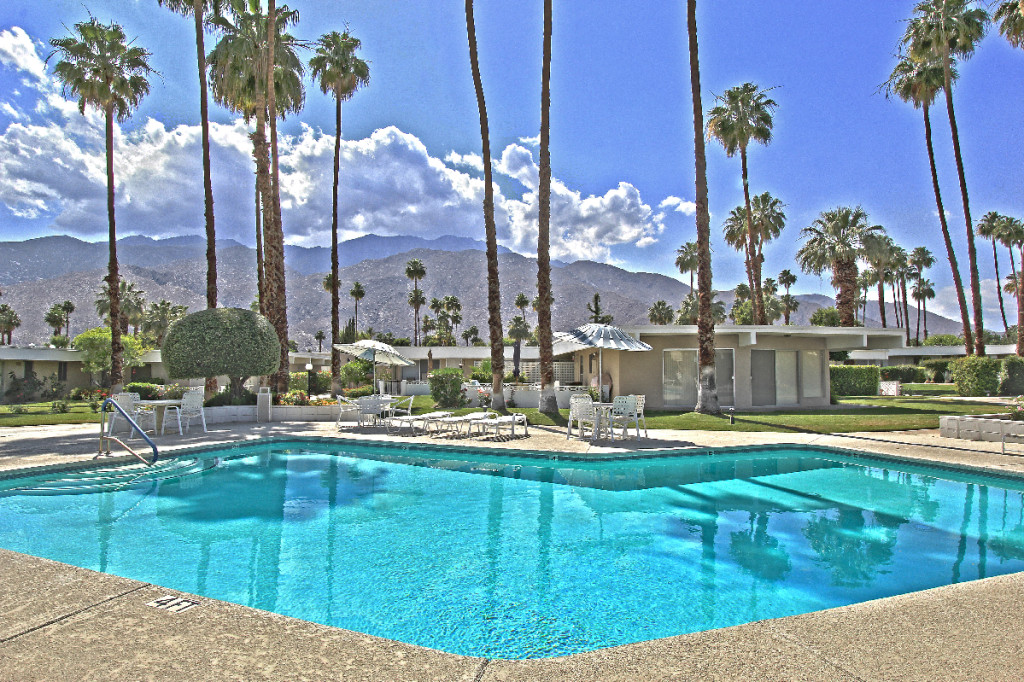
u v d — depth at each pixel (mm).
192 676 2324
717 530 6035
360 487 8109
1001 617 2953
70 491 7742
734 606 4070
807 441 11008
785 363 20312
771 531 5992
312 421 15672
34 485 8047
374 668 2422
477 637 3582
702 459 10203
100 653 2523
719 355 19828
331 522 6293
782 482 8492
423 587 4430
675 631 3666
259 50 20516
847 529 6086
